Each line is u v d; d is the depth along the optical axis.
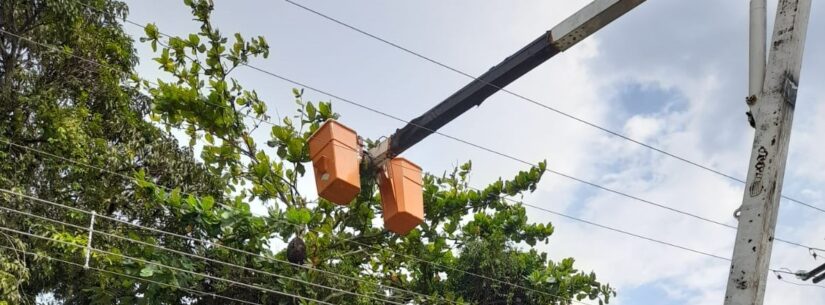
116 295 11.12
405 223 8.05
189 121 11.63
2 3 12.83
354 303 11.99
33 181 12.71
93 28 14.05
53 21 13.21
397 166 8.19
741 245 6.34
